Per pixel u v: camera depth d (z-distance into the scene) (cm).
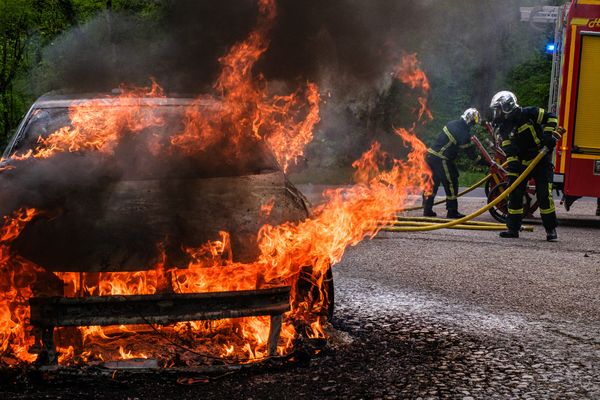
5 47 1185
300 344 357
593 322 461
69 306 317
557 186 984
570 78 959
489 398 324
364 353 385
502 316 472
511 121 823
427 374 354
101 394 319
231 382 336
